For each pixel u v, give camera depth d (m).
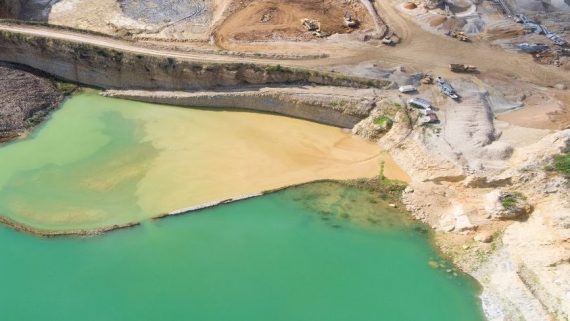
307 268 38.59
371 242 40.72
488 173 43.50
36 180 45.34
